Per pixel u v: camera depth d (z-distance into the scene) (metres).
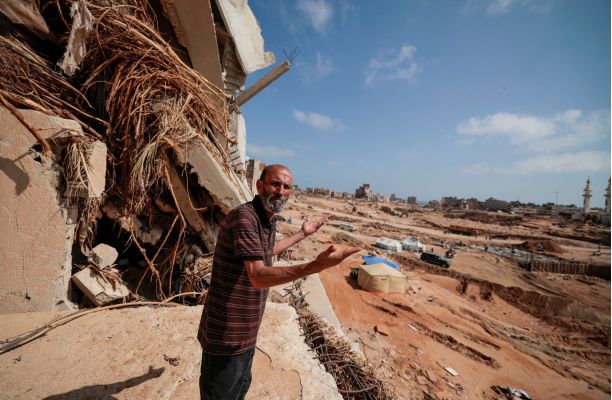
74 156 3.51
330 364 3.98
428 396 9.00
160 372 2.51
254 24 10.41
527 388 11.24
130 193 4.49
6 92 3.16
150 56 4.64
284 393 2.43
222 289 1.63
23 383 2.24
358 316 14.11
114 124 4.55
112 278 4.27
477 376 11.05
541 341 16.88
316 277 12.12
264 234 1.71
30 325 3.05
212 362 1.68
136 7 4.73
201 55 5.94
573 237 51.59
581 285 27.98
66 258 3.64
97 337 2.95
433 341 13.08
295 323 3.73
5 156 3.21
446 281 24.53
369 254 27.23
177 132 4.66
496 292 24.08
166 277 5.60
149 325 3.27
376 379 4.30
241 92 10.43
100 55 4.61
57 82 4.23
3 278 3.29
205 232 5.81
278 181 1.69
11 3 3.73
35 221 3.36
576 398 11.27
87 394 2.20
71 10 3.72
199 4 5.39
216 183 4.91
